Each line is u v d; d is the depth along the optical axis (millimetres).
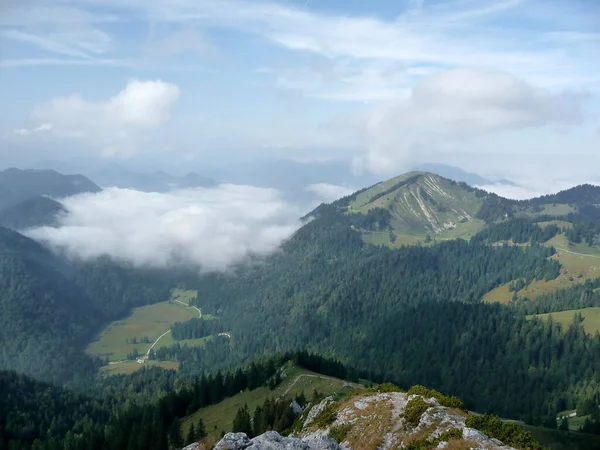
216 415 143750
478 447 45344
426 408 58000
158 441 118062
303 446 46188
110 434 138625
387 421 61125
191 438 116938
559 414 194875
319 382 137250
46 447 148750
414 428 55719
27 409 199125
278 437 47875
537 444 46094
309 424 81250
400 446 53031
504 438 47719
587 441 109562
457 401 59688
